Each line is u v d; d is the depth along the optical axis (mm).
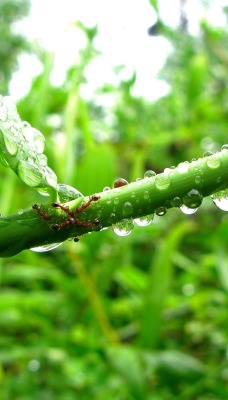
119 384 305
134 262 438
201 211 469
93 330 347
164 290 291
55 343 329
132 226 113
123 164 458
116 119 521
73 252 302
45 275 347
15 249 108
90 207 110
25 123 117
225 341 350
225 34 554
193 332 373
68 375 335
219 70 561
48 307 361
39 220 108
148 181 111
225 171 110
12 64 1069
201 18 490
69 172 288
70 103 303
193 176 111
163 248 295
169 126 541
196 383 273
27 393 324
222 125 508
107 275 345
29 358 341
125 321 378
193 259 452
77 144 403
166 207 112
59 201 112
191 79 494
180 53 598
